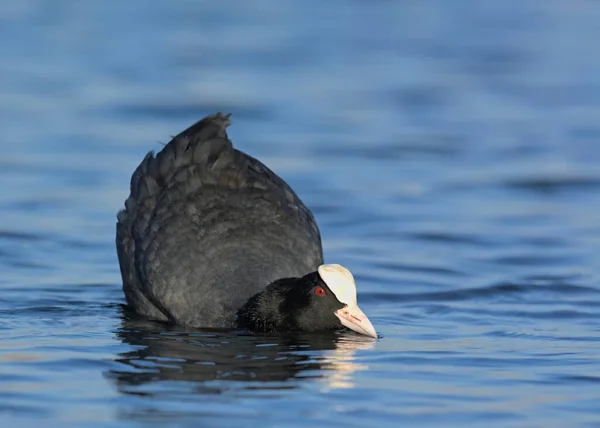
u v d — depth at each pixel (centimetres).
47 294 1479
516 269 1608
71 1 3812
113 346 1238
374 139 2378
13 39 3225
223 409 1003
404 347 1245
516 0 4025
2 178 2058
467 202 1969
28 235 1739
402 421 980
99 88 2738
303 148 2300
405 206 1938
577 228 1817
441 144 2344
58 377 1101
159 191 1453
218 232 1398
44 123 2442
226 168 1450
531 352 1218
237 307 1348
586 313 1398
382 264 1633
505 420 986
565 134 2423
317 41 3312
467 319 1378
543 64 3084
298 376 1121
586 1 4000
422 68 3028
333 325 1319
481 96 2762
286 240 1412
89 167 2138
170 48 3162
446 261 1650
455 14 3778
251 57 3086
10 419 971
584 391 1070
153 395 1044
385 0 4022
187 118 2503
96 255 1664
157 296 1382
